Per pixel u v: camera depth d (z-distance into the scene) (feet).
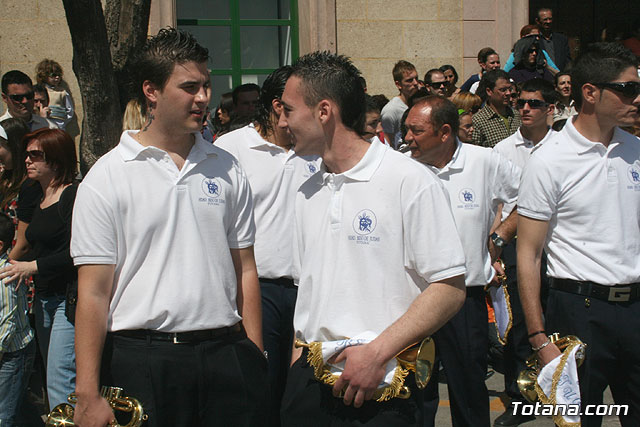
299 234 9.12
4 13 26.08
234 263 9.88
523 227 11.21
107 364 8.95
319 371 8.36
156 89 8.87
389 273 8.36
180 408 8.92
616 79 10.50
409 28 29.30
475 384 13.12
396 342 7.93
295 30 29.76
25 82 21.31
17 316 13.24
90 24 16.12
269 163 13.02
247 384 9.34
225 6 29.19
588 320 10.91
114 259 8.82
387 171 8.37
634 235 10.98
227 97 22.06
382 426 8.36
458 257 8.14
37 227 13.48
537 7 38.81
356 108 8.50
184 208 9.02
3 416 13.37
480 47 29.84
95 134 16.84
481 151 13.60
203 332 9.04
